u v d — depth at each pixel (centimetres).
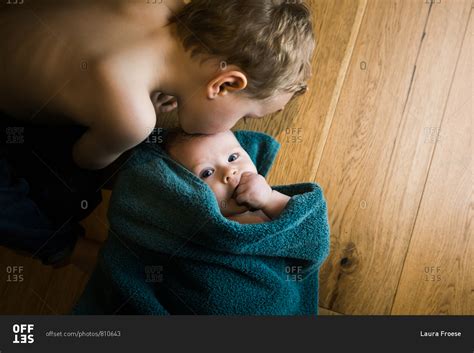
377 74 109
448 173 108
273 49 75
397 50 109
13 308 99
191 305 84
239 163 88
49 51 76
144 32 77
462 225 106
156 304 83
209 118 81
